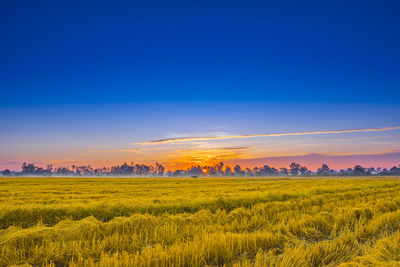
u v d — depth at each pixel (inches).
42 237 303.6
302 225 373.1
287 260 227.5
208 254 250.5
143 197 786.8
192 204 574.2
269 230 350.3
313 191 909.8
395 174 7391.7
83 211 501.4
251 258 259.6
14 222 459.2
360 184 1338.6
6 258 253.8
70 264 225.9
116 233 323.9
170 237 319.0
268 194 741.3
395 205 558.9
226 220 437.7
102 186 1494.8
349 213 440.5
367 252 258.5
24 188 1254.9
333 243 278.7
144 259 223.9
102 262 217.6
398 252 253.4
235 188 1228.5
